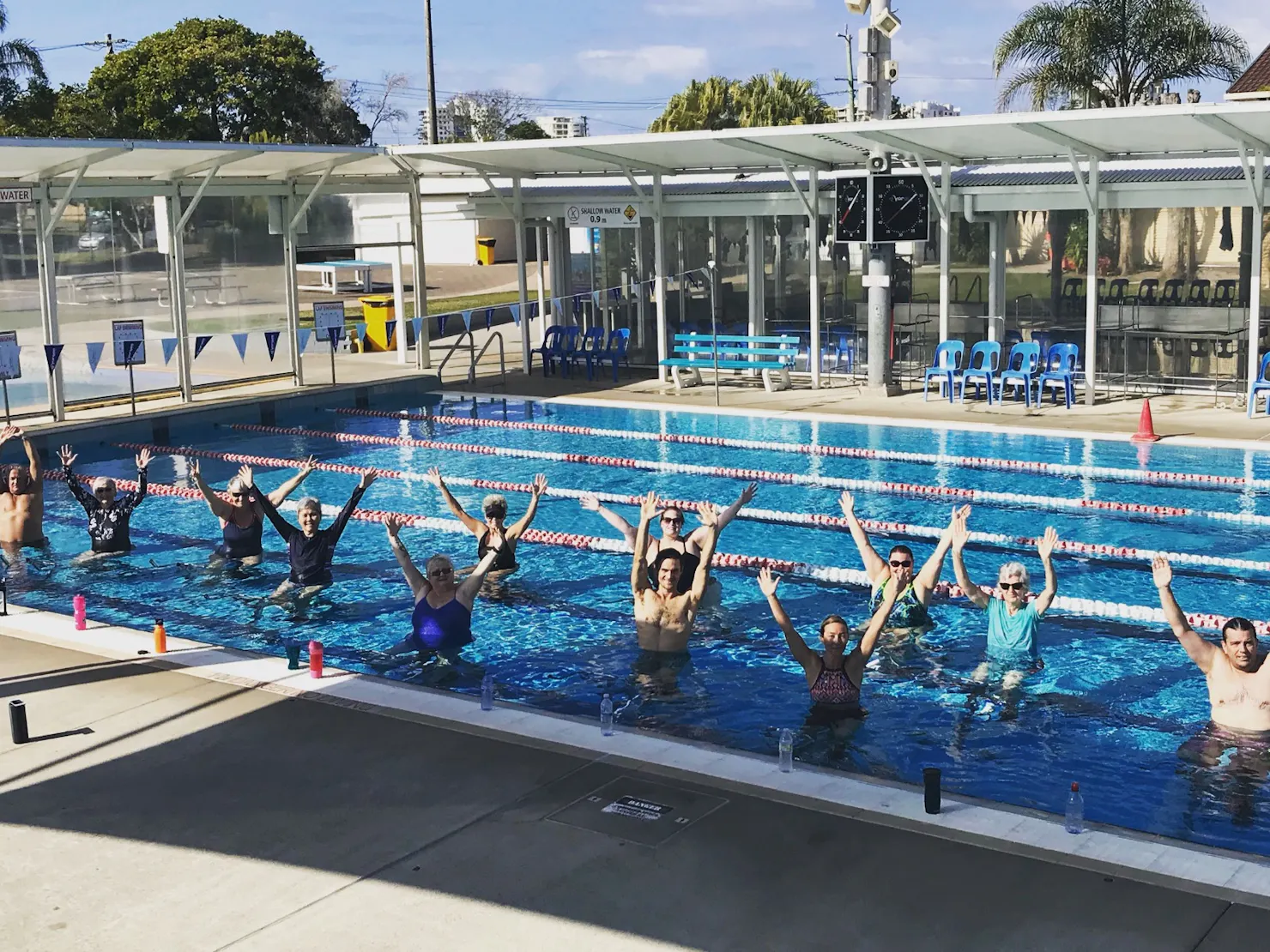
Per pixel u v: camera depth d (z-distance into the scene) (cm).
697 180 2414
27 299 1998
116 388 2164
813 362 2194
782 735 737
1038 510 1417
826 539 1334
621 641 1027
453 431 1975
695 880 595
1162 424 1781
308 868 618
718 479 1619
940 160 2008
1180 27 2997
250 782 718
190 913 580
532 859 620
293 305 2358
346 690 862
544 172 2480
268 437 1958
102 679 891
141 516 1471
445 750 756
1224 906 558
